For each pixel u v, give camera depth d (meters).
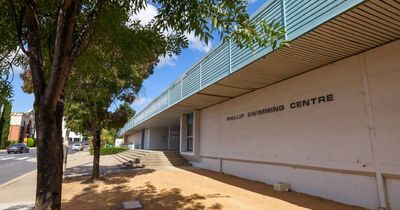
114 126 11.77
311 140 7.39
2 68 4.52
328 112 6.92
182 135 18.06
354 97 6.25
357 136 6.09
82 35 3.56
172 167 15.88
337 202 6.54
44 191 2.84
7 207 6.96
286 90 8.55
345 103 6.46
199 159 15.57
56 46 3.09
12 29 4.04
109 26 4.72
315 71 7.46
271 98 9.29
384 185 5.52
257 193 7.69
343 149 6.41
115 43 5.26
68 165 18.75
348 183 6.38
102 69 5.89
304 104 7.75
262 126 9.67
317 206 6.16
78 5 3.61
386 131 5.48
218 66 8.98
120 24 5.03
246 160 10.61
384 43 5.66
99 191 8.41
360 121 6.05
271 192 7.83
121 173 12.97
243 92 10.77
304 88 7.80
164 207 6.19
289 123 8.30
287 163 8.24
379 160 5.56
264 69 7.57
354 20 4.67
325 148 6.91
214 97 11.88
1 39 4.16
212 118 14.08
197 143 15.66
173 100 14.18
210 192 7.88
